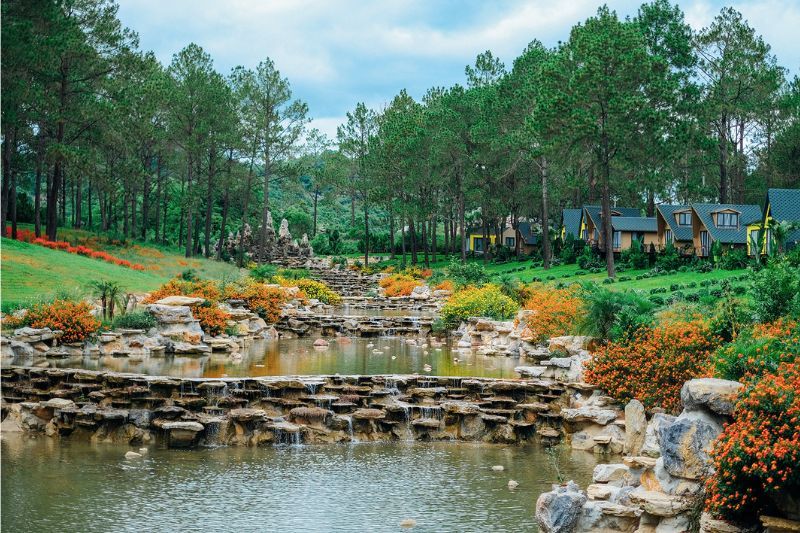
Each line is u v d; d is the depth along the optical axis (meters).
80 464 23.55
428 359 37.66
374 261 109.50
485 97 87.19
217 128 85.19
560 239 89.81
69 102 67.12
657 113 63.56
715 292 46.09
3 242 58.28
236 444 26.17
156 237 91.31
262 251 90.44
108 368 32.59
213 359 36.66
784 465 14.78
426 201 98.62
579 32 73.31
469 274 69.88
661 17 86.00
